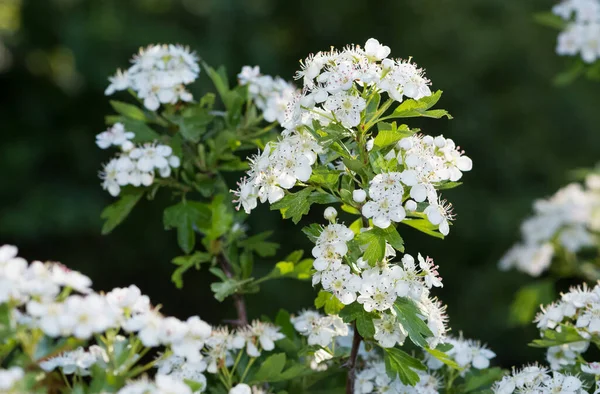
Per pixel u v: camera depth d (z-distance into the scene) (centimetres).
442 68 1284
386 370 318
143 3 1298
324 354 346
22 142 1340
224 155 416
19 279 252
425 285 318
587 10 557
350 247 311
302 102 309
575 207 630
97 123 1370
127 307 277
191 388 277
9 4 1452
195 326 274
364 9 1365
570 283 689
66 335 263
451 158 316
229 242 411
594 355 446
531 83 1298
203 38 1279
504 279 1162
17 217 1225
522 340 1098
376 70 307
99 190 1331
